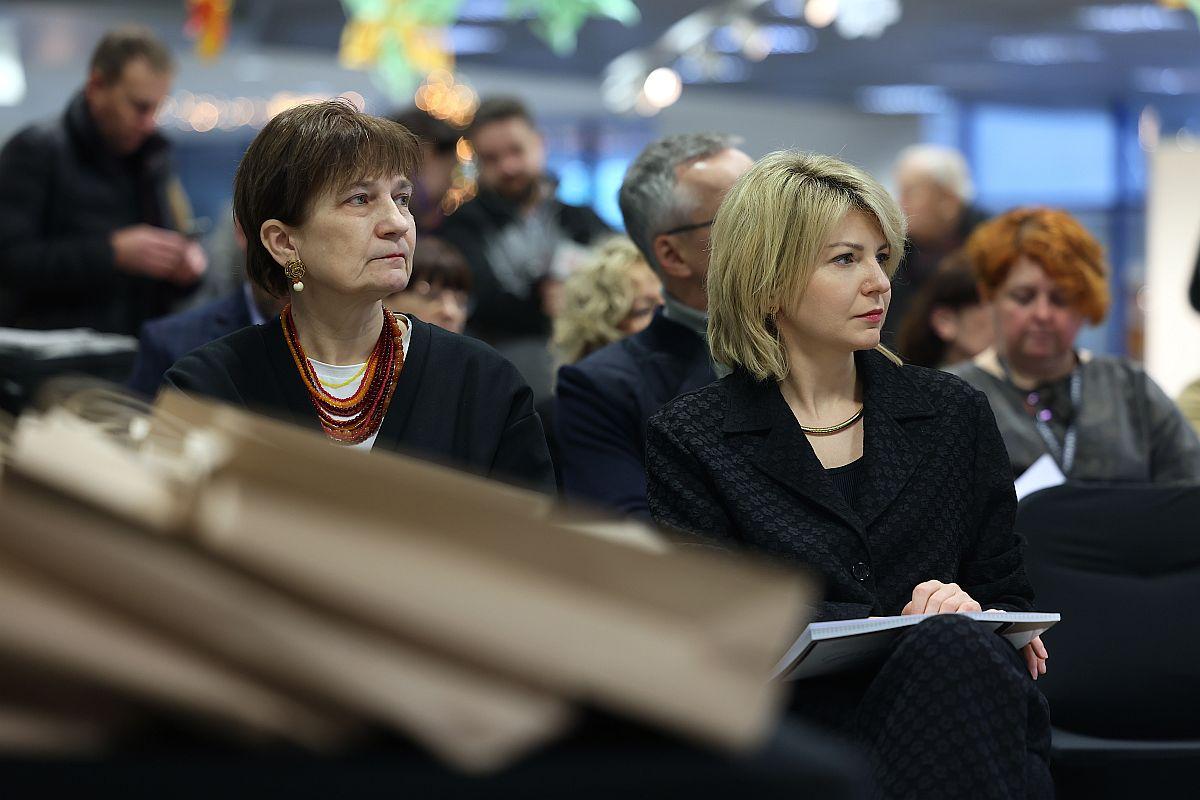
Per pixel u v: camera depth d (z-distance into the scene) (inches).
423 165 194.2
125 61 365.4
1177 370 565.3
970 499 194.7
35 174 365.4
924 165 532.7
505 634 42.9
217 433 48.9
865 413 196.5
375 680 42.3
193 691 42.3
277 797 41.9
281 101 1085.1
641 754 43.5
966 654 157.9
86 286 358.9
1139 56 1221.1
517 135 414.0
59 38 888.3
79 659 41.8
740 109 1332.4
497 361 196.7
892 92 1330.0
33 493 42.7
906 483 190.9
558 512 47.3
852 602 182.7
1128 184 1455.5
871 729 162.6
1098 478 277.4
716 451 193.9
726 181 258.7
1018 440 280.1
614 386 254.2
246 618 42.1
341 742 43.7
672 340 260.7
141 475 44.4
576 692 42.6
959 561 192.9
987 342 329.4
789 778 42.8
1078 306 279.6
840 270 191.8
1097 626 232.7
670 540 178.9
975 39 1131.9
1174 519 236.5
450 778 42.1
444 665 43.3
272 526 43.3
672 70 1142.3
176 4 839.1
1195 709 229.0
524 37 1027.3
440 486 47.9
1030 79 1310.3
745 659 42.6
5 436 54.2
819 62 1187.3
